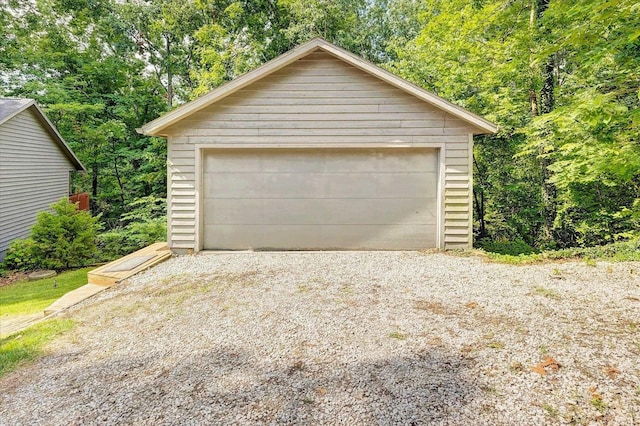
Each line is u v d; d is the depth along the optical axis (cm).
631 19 548
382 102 725
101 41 1769
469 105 1122
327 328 368
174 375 296
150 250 746
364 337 344
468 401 242
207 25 1719
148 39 1880
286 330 368
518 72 958
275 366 301
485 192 1223
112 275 577
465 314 392
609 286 484
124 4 1788
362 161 746
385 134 727
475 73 1073
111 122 1516
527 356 295
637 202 808
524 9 922
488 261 648
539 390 250
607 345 309
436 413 232
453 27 1066
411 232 749
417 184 744
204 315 419
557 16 709
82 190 1700
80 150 1535
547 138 801
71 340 377
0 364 332
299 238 756
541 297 442
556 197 1016
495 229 1264
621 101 686
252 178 753
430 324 368
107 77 1656
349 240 754
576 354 295
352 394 257
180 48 1950
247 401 256
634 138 665
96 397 272
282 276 563
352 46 1914
